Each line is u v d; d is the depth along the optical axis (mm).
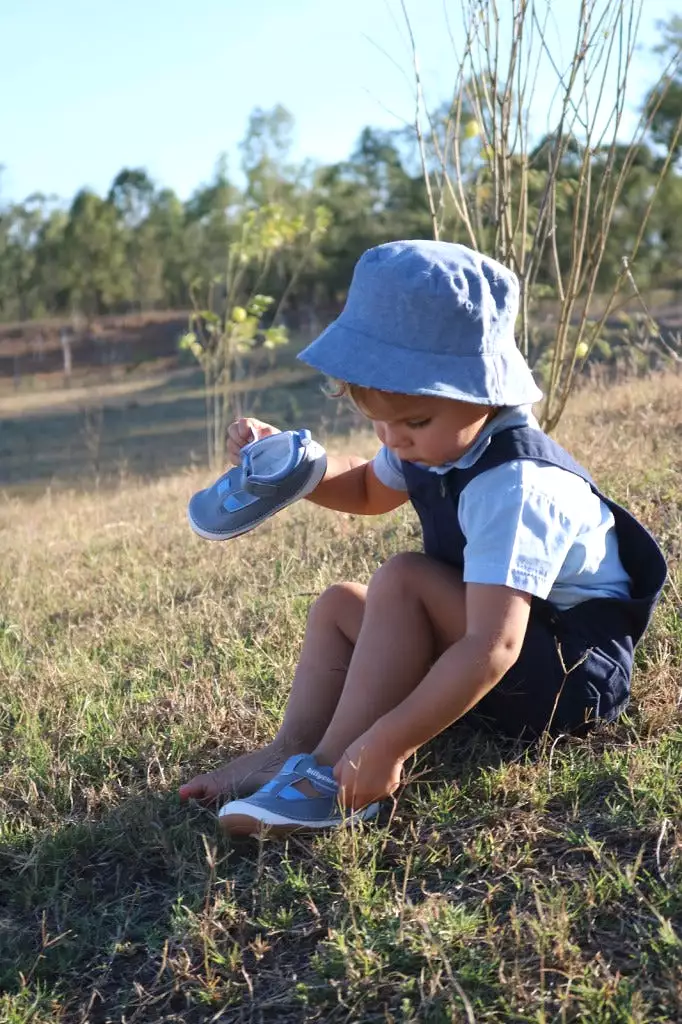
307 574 3832
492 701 2428
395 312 2107
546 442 2268
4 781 2715
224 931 2041
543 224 4582
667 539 3494
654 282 30391
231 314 9633
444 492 2273
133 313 69125
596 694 2373
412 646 2264
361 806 2219
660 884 1979
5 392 46844
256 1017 1858
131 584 4309
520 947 1861
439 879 2100
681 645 2770
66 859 2359
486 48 4391
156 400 35281
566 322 4684
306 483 2533
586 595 2332
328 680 2461
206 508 2564
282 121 43219
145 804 2473
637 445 4836
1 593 4559
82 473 23641
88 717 2996
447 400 2135
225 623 3545
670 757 2305
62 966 2049
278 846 2273
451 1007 1735
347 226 53531
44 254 72688
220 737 2781
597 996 1712
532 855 2125
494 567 2135
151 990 1964
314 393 25438
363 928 1950
